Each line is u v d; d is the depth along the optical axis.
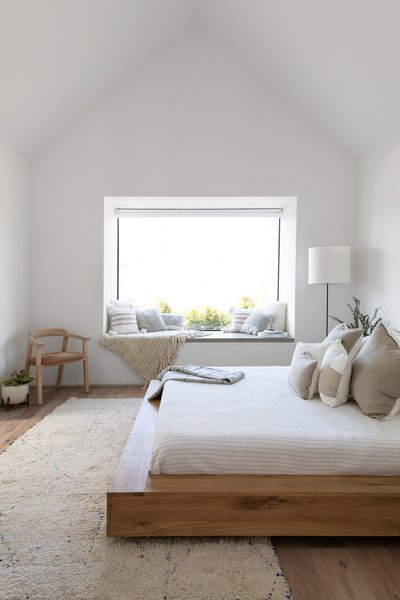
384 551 1.84
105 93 4.54
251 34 4.07
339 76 3.67
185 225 5.57
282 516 1.84
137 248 5.54
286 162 4.67
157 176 4.64
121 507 1.82
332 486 1.87
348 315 4.75
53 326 4.67
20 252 4.41
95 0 3.28
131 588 1.58
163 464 1.94
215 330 5.55
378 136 4.01
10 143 4.11
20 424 3.43
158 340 4.67
